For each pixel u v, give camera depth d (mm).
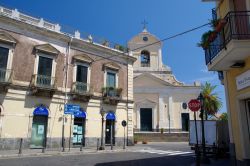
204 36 10250
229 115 10289
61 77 22375
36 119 20516
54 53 22125
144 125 41344
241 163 9234
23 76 19938
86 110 23812
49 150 19031
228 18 8664
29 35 20812
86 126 23484
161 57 45500
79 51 24234
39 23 21453
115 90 26250
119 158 15883
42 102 20828
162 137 36594
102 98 25188
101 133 24516
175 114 41750
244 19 8820
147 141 35906
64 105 22188
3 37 19250
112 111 26031
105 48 26203
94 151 19672
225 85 10648
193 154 18797
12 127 18828
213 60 9680
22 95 19688
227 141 18281
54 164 12625
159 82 42781
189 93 42500
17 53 19875
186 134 36969
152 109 41812
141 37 45688
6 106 18719
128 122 27281
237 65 9203
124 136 26594
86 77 24422
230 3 10148
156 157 16688
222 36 8969
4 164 12148
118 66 27625
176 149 23438
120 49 28328
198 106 12281
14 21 19703
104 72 26109
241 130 9234
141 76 42938
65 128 22000
